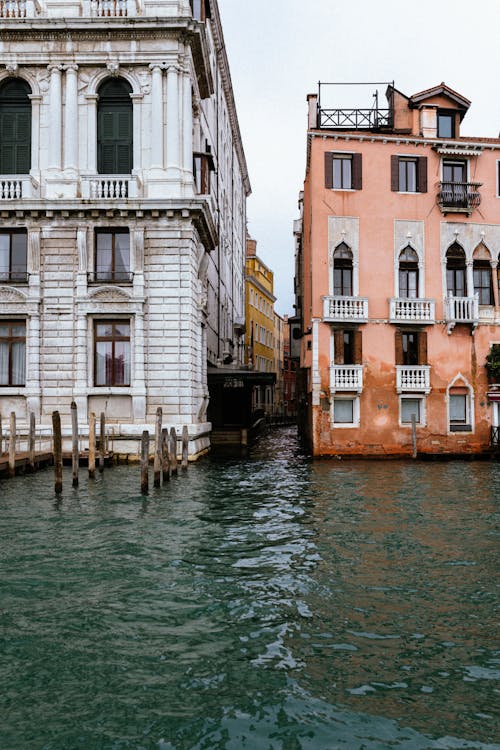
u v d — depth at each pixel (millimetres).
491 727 5199
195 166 22969
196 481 17828
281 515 13219
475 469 21094
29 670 6137
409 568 9398
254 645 6695
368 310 24141
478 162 25000
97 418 20828
